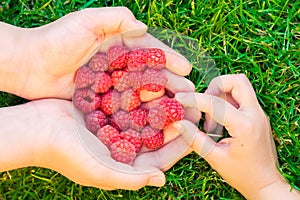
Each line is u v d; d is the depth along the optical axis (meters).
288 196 0.53
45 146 0.50
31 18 0.55
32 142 0.50
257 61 0.55
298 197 0.53
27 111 0.51
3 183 0.56
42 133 0.50
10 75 0.52
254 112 0.51
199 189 0.56
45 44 0.50
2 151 0.50
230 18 0.55
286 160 0.54
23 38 0.50
